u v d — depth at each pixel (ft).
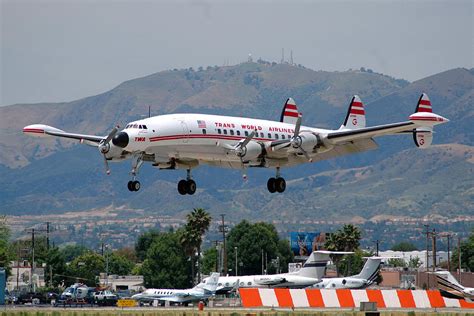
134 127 586.04
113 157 589.32
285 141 635.25
